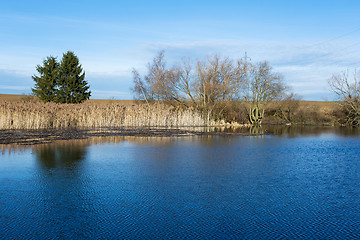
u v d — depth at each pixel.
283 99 56.75
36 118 31.56
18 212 7.41
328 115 55.84
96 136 25.88
